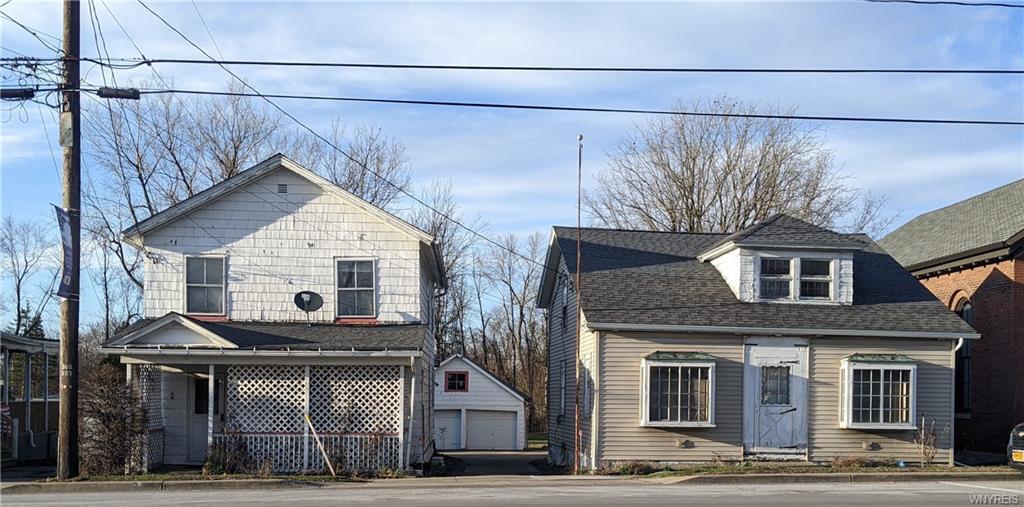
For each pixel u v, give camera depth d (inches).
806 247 925.2
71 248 699.4
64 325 709.3
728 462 874.1
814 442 889.5
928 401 905.5
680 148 1815.9
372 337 850.8
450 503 577.9
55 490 686.5
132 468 794.2
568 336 1037.2
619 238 1075.3
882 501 591.8
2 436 884.0
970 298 1101.1
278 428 824.9
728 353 887.7
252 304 907.4
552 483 751.1
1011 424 996.6
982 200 1246.9
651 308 893.2
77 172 701.3
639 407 870.4
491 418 1755.7
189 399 893.2
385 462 821.2
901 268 1036.5
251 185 919.7
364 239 924.6
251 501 595.5
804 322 897.5
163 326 797.2
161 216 893.2
